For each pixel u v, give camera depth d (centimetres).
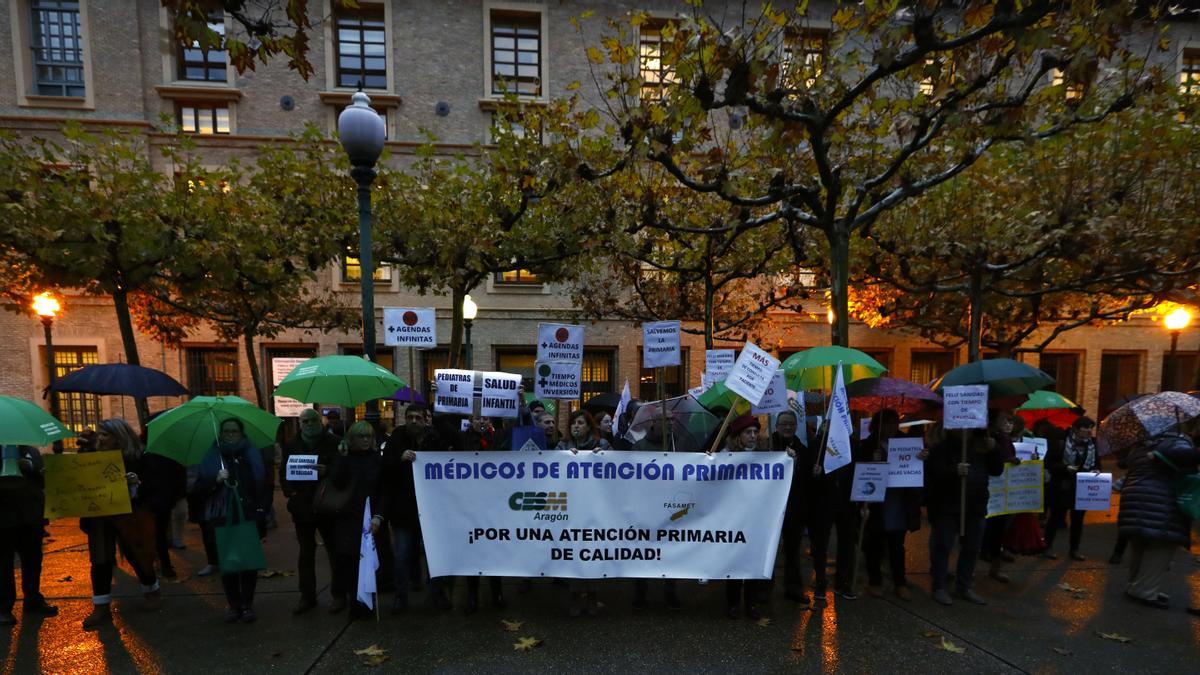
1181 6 603
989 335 1164
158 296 883
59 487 413
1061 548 637
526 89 1407
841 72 517
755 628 421
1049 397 686
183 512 644
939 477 475
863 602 472
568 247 810
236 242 721
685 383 1478
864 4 478
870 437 500
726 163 681
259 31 326
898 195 586
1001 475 509
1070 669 366
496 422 808
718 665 369
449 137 1380
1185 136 727
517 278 1438
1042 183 806
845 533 475
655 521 438
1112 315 1034
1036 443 586
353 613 436
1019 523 560
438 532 437
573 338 518
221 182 799
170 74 1298
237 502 423
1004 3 390
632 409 710
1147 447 477
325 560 598
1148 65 1312
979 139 595
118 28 1270
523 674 357
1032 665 370
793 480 461
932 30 421
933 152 710
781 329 1480
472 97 1388
